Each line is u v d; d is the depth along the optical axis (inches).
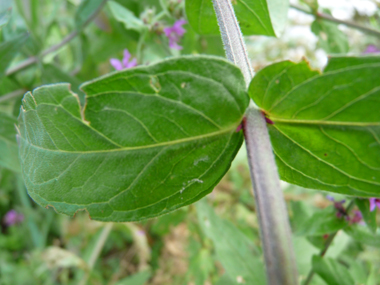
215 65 2.1
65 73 5.9
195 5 3.9
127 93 2.2
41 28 6.2
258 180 2.2
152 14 5.9
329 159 2.5
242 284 4.6
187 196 2.6
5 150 4.8
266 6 3.7
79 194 2.5
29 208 9.8
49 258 7.5
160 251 9.6
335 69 2.0
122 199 2.5
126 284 7.5
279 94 2.2
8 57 4.7
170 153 2.4
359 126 2.2
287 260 1.9
